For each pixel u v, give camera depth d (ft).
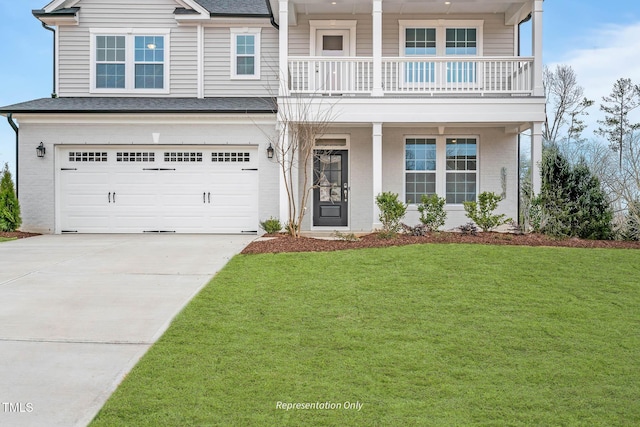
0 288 24.36
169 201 46.91
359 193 49.52
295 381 14.70
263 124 46.09
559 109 118.73
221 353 16.65
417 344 17.57
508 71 47.91
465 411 13.12
